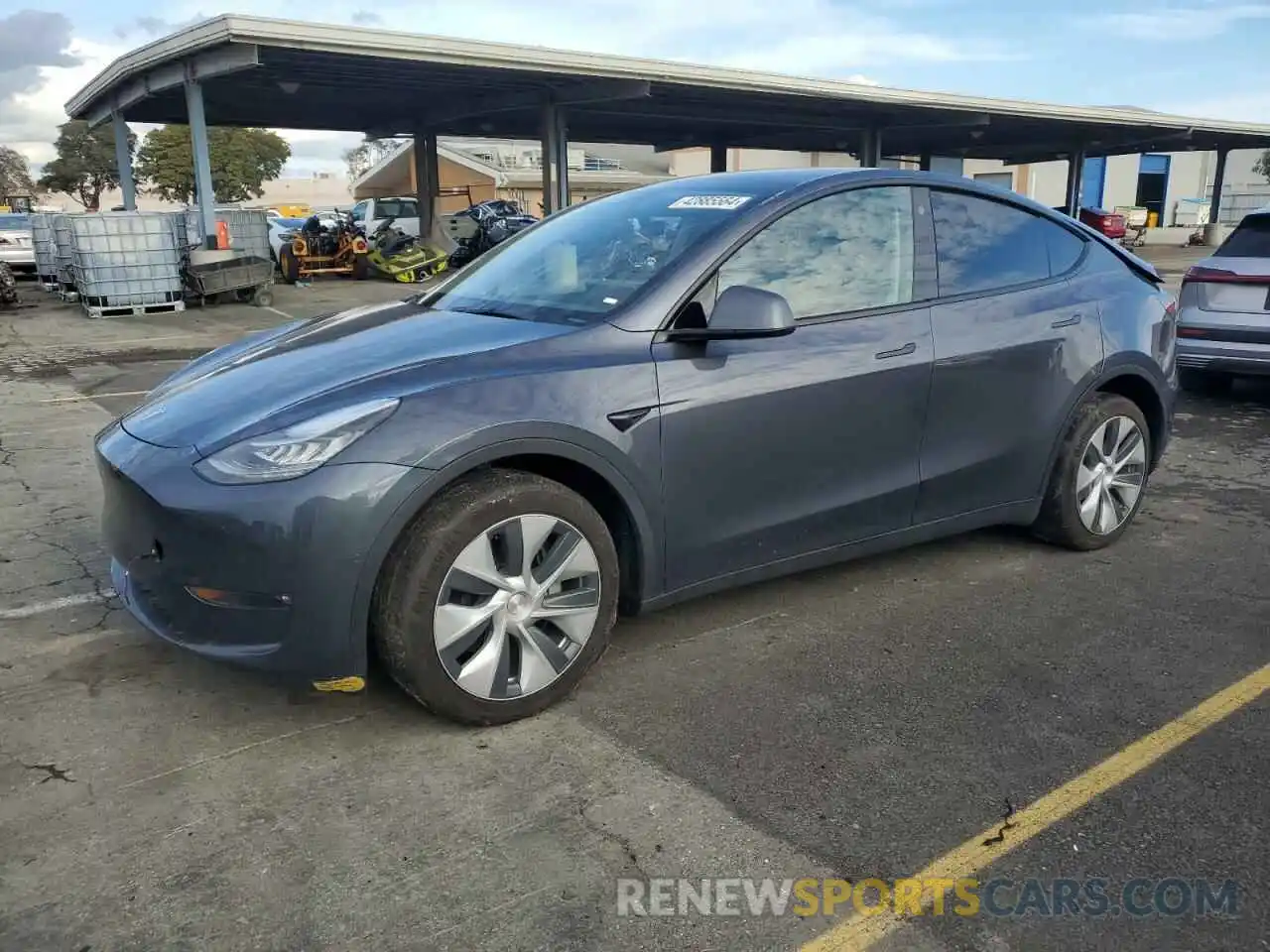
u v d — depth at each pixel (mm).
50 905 2309
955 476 4059
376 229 26062
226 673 3455
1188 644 3688
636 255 3629
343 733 3070
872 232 3857
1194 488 5781
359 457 2797
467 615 2955
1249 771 2855
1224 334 7562
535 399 3037
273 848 2520
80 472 6094
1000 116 24062
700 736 3047
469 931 2230
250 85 17781
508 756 2938
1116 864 2455
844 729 3084
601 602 3217
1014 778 2818
